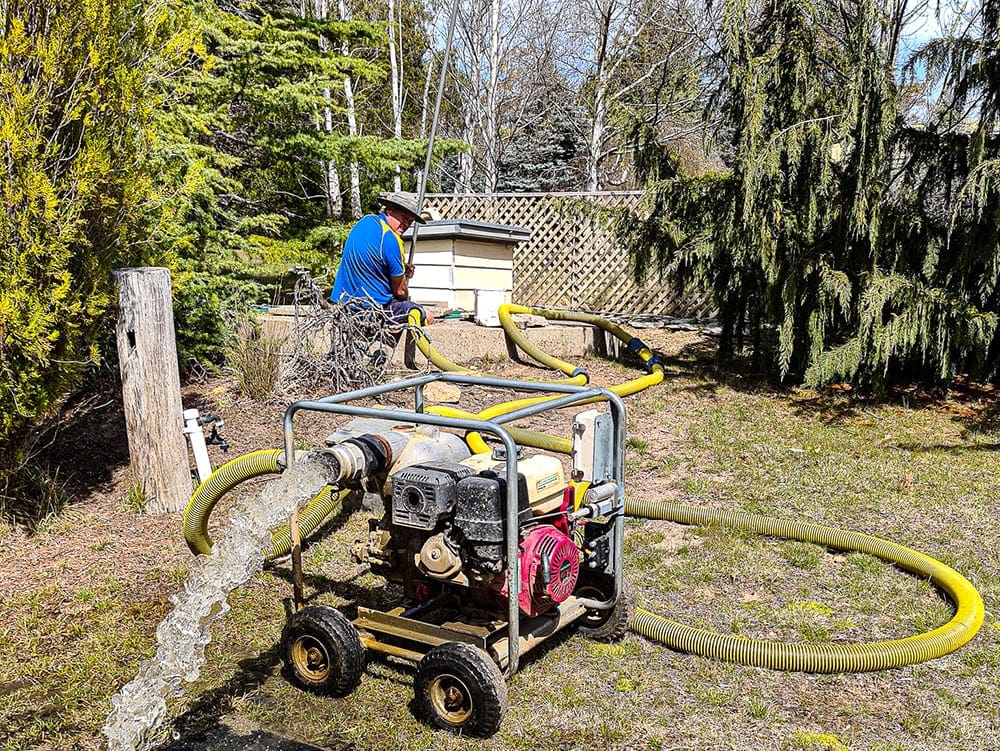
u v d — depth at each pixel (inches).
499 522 115.1
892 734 120.3
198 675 126.8
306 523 182.1
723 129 319.0
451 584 129.5
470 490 114.5
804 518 201.8
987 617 154.1
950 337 278.2
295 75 402.9
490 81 860.0
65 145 182.9
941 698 129.2
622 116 322.3
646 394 302.8
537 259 488.1
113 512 202.5
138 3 202.7
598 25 808.3
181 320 309.9
